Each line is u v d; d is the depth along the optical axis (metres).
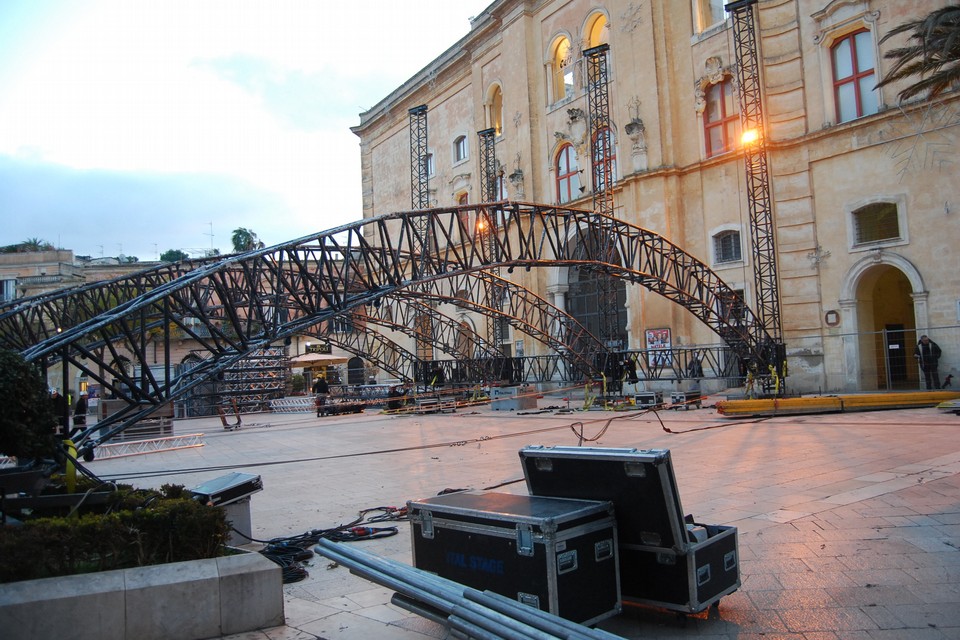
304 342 59.78
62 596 5.15
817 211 27.72
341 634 5.63
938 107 24.19
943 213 24.08
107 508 7.19
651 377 29.94
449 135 49.62
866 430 16.58
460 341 48.22
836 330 27.05
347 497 11.84
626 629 5.54
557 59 40.41
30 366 6.91
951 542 7.23
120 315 11.32
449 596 4.81
